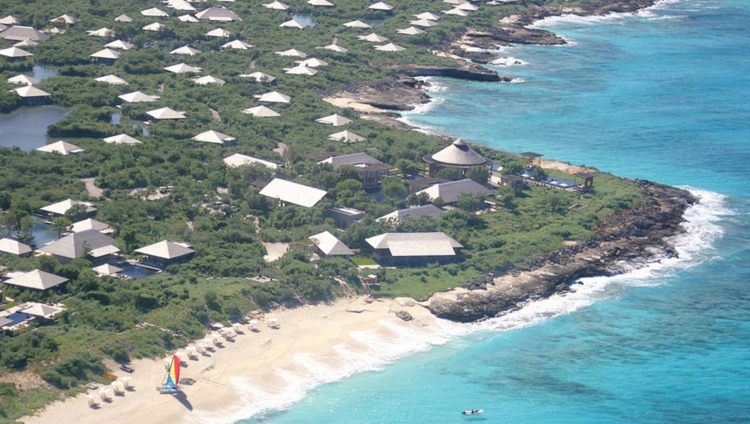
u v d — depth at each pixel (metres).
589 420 182.75
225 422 173.25
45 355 177.62
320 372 192.50
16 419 161.12
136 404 172.38
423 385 191.75
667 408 187.88
